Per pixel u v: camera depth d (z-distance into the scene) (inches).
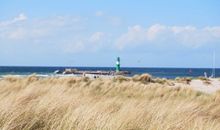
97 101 451.2
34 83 772.6
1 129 275.0
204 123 331.9
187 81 1491.1
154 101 452.8
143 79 1355.8
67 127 291.3
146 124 311.1
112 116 317.7
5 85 716.0
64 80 1009.5
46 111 324.8
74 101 399.2
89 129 287.7
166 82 1346.0
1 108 320.2
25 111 315.6
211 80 1667.1
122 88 828.6
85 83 879.1
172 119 327.0
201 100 658.2
